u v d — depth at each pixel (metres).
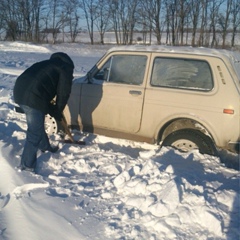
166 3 50.19
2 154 4.97
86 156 5.50
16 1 51.81
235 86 5.32
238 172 5.04
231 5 47.97
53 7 53.34
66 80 5.01
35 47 36.34
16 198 4.02
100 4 53.09
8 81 12.53
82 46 43.16
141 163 4.91
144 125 5.81
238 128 5.30
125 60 5.96
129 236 3.35
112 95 5.98
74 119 6.38
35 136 4.79
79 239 3.36
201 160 5.25
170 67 5.67
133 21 52.69
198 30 53.28
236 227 3.44
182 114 5.53
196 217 3.50
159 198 3.69
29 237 3.41
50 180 4.52
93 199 4.04
